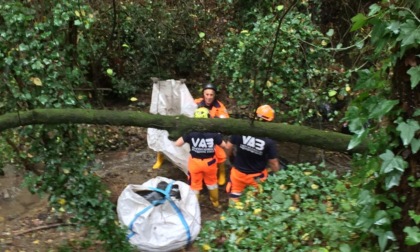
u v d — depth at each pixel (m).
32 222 6.00
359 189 2.79
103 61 8.22
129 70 9.66
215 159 6.21
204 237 4.57
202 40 9.54
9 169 7.08
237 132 2.88
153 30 9.41
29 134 4.19
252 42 6.21
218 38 9.45
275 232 4.15
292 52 6.21
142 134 8.55
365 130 2.46
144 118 2.91
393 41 2.34
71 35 4.88
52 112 2.97
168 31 9.48
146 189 5.48
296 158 7.29
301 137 2.83
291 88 6.52
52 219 6.05
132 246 4.91
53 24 4.39
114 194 6.59
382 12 2.38
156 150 7.00
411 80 2.27
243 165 5.81
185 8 9.45
